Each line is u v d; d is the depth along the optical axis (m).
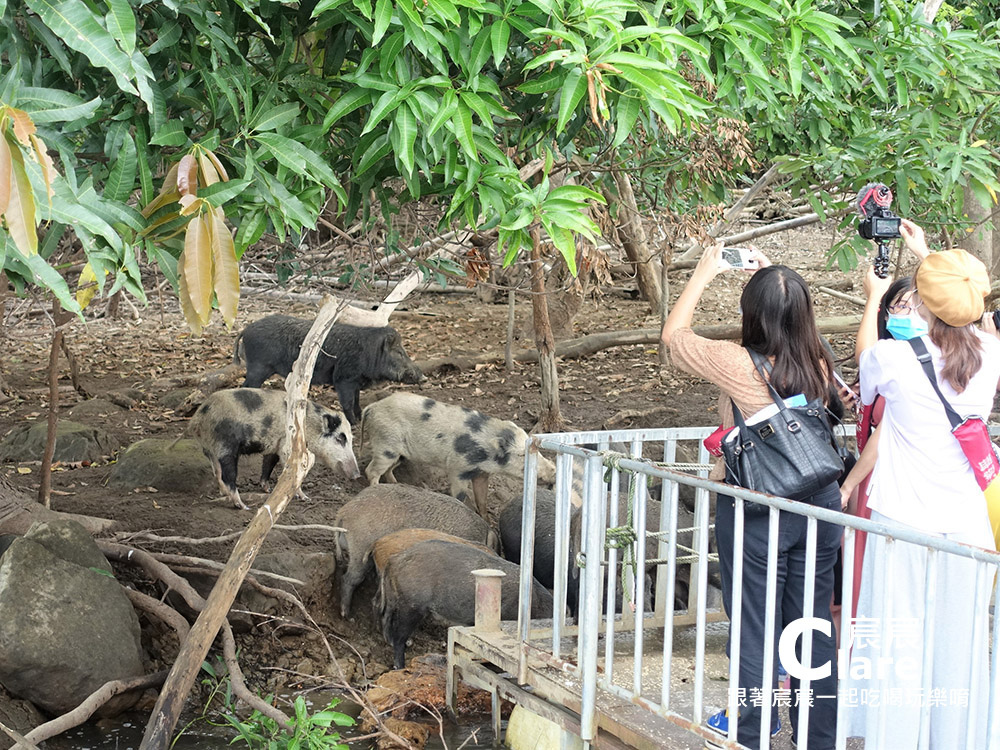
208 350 12.95
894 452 3.37
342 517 6.79
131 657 5.44
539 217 3.83
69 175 3.09
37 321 12.51
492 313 14.84
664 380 11.00
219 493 8.03
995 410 9.34
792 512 3.31
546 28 3.44
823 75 4.74
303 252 6.80
